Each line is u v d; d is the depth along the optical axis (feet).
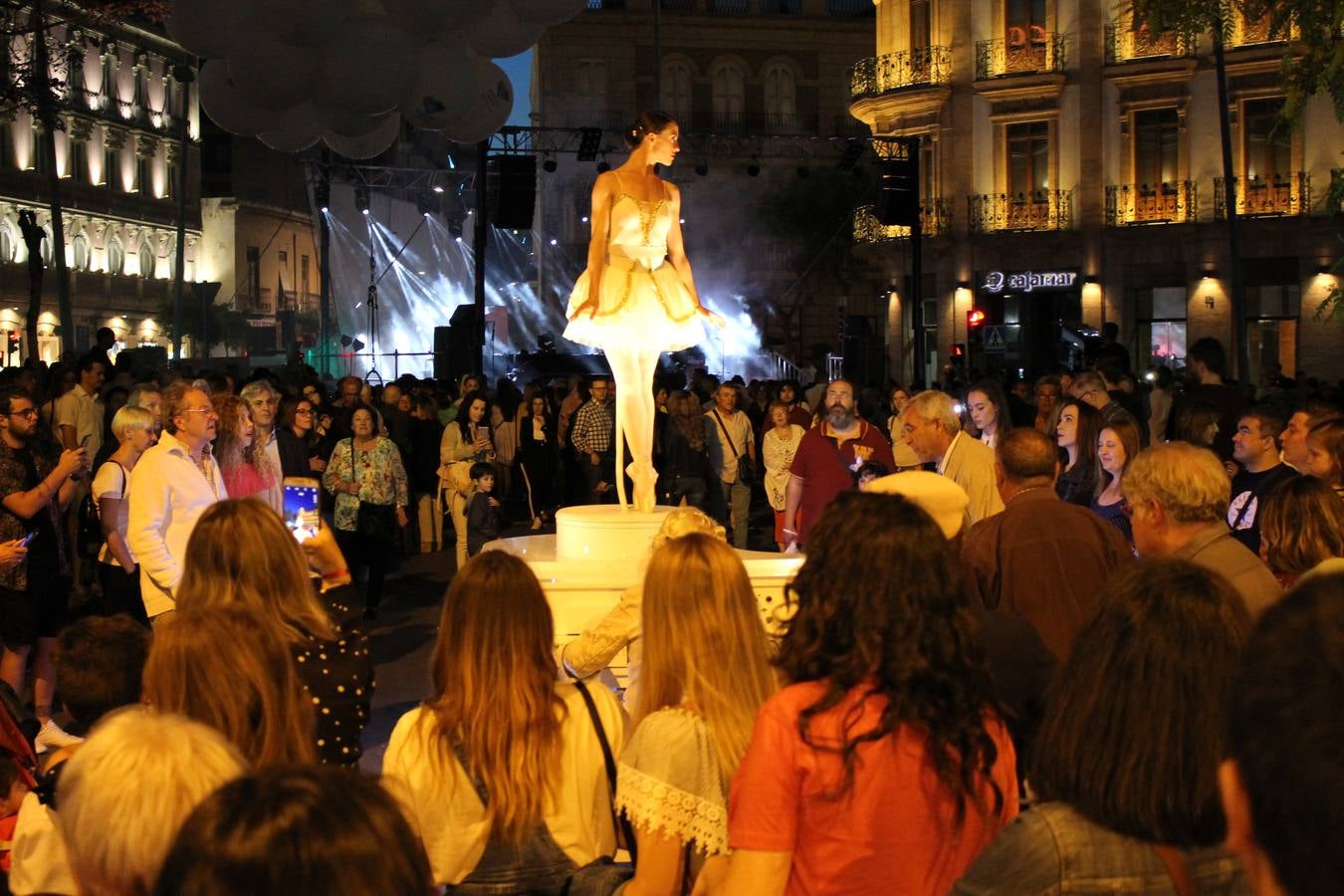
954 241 117.91
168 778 6.72
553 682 11.78
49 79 108.58
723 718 11.18
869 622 9.43
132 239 222.69
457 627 11.64
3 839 14.51
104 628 13.65
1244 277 109.09
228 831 4.97
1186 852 7.82
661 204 25.41
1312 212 105.60
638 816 10.90
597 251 25.26
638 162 25.59
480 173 88.17
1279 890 4.36
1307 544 16.08
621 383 26.18
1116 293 113.50
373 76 34.24
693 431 48.83
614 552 25.04
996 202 116.67
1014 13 116.06
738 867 9.25
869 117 126.52
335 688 13.20
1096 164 113.19
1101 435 22.93
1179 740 7.75
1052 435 32.22
